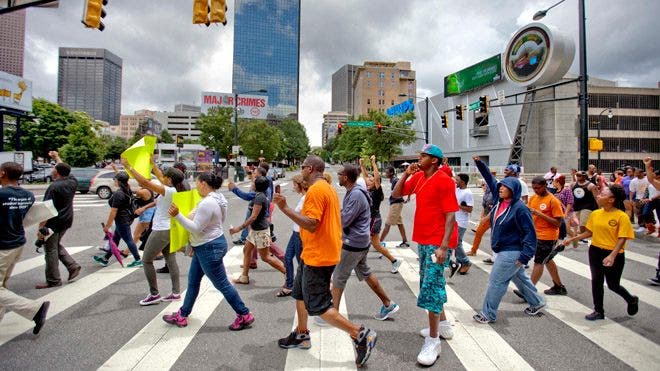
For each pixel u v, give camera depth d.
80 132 50.62
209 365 3.48
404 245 9.08
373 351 3.81
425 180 3.99
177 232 4.22
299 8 162.12
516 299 5.48
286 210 3.28
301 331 3.85
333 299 4.30
